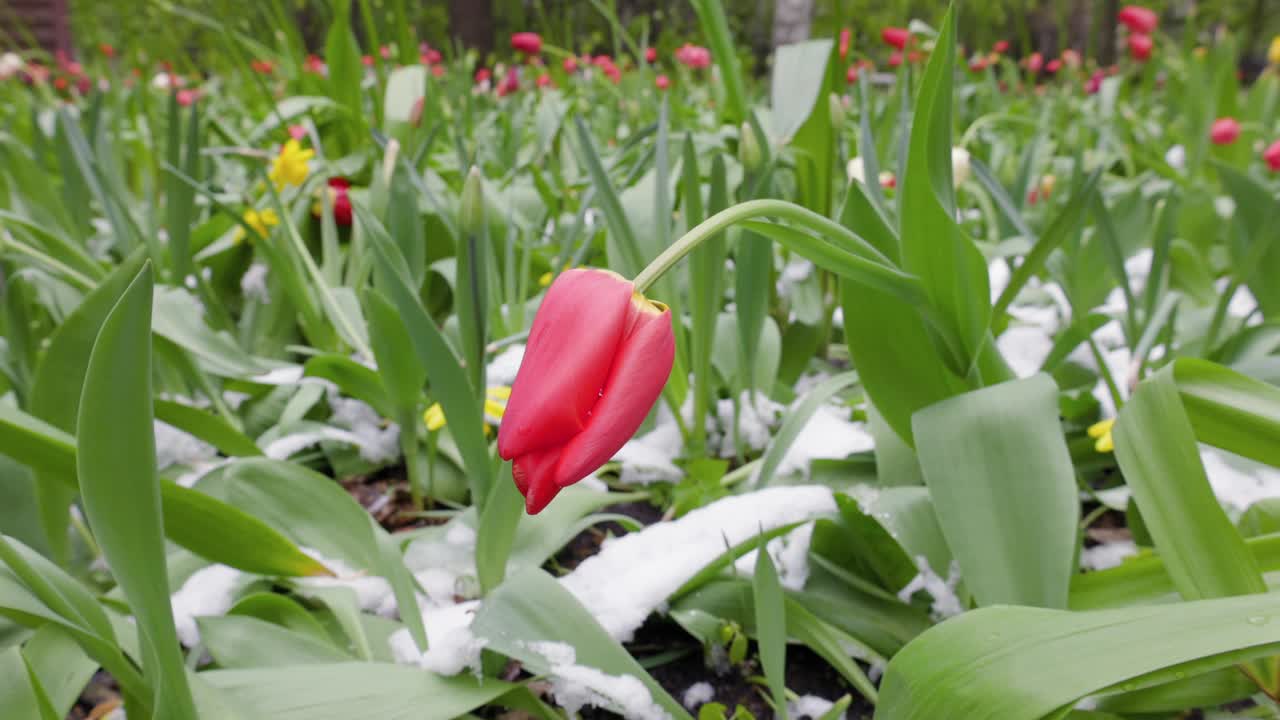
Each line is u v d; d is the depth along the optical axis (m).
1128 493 0.56
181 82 2.00
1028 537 0.34
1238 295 0.91
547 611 0.36
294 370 0.69
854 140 1.04
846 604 0.46
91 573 0.49
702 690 0.44
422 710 0.34
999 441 0.37
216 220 0.90
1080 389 0.65
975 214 1.17
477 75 2.35
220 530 0.40
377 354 0.54
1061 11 2.47
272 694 0.33
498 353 0.73
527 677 0.43
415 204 0.64
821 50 0.78
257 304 0.85
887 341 0.44
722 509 0.48
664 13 3.16
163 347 0.61
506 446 0.24
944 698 0.26
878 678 0.44
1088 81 2.36
